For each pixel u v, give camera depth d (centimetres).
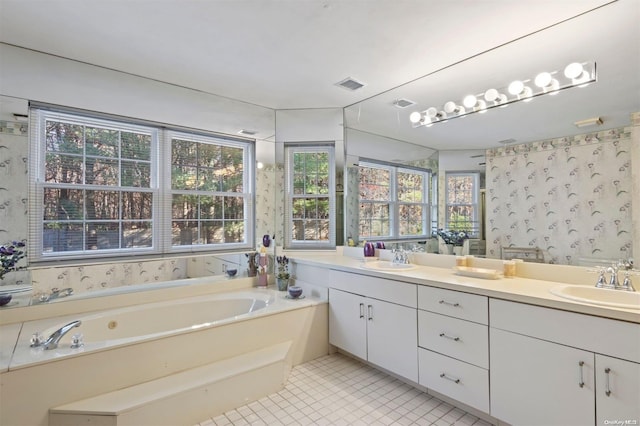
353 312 277
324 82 296
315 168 379
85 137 272
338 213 370
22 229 245
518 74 226
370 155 337
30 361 174
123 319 263
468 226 254
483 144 246
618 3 184
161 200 310
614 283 179
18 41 230
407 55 246
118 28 211
